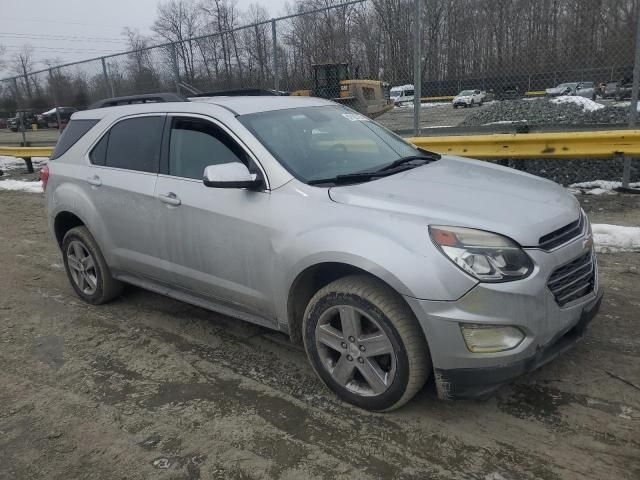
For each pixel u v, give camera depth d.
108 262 4.56
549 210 2.95
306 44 9.67
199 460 2.78
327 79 9.76
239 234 3.38
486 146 7.63
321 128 3.90
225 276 3.57
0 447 3.00
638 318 3.91
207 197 3.57
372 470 2.62
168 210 3.81
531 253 2.66
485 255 2.61
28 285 5.63
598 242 5.57
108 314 4.71
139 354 3.96
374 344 2.88
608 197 7.35
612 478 2.46
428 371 2.82
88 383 3.61
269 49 9.83
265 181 3.32
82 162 4.64
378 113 9.86
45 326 4.57
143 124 4.21
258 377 3.53
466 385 2.69
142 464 2.78
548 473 2.52
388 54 9.26
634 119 7.01
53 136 15.26
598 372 3.28
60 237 5.09
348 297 2.90
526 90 9.10
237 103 3.89
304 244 3.01
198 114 3.83
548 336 2.71
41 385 3.63
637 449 2.63
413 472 2.59
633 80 6.94
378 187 3.15
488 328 2.59
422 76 9.12
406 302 2.69
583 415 2.90
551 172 8.35
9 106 16.52
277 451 2.80
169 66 11.12
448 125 9.38
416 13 8.00
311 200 3.12
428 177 3.38
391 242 2.73
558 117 8.66
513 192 3.16
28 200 10.67
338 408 3.12
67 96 14.01
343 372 3.08
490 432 2.83
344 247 2.83
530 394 3.11
